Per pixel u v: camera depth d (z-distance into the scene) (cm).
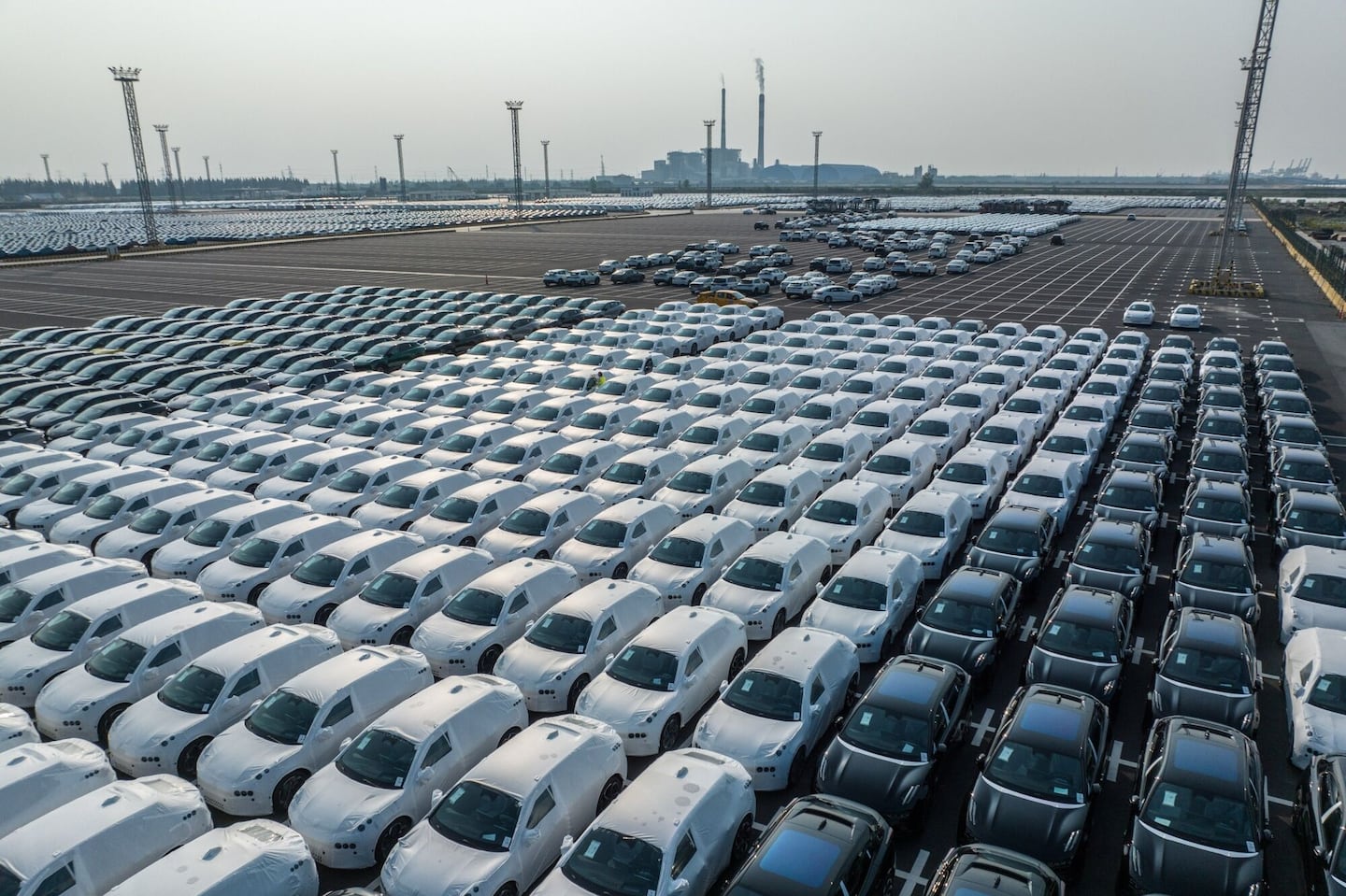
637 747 1373
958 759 1405
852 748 1255
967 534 2194
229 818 1309
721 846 1100
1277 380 3397
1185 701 1362
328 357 4150
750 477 2445
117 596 1702
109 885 1053
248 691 1438
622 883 1009
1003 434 2688
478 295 6253
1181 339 4269
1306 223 15750
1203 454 2455
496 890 1055
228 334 5053
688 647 1474
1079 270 8738
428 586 1759
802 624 1662
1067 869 1080
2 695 1558
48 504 2391
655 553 1916
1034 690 1310
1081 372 3703
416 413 3080
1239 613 1655
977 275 8381
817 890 948
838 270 8212
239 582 1872
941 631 1569
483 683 1388
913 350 4019
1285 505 2106
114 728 1399
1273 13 6650
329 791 1205
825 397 3070
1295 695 1379
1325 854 1039
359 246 12262
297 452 2672
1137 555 1805
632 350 4106
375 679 1413
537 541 2050
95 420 3130
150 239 12531
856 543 2059
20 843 1047
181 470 2647
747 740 1309
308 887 1054
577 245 12100
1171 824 1077
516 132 18775
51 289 7725
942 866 1012
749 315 5397
